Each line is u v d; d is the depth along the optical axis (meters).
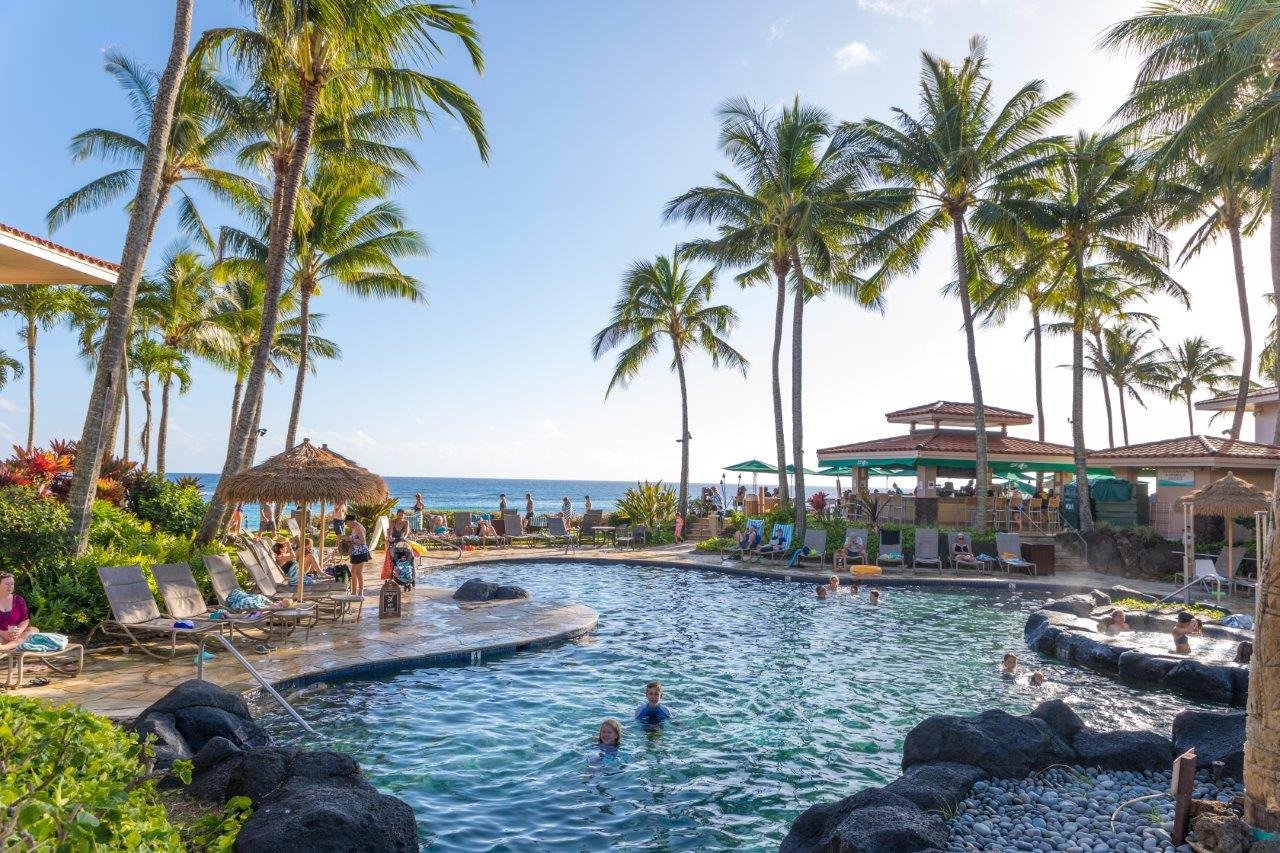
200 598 11.11
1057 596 19.19
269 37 15.91
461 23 16.19
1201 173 23.80
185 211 26.20
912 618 15.88
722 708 9.47
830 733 8.60
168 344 35.41
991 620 15.77
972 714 9.41
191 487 20.33
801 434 25.56
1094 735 7.26
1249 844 4.84
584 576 22.27
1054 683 10.92
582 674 10.86
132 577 10.42
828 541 24.72
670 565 24.08
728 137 26.50
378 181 23.88
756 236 26.77
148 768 5.11
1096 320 45.34
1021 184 25.72
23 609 8.68
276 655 10.55
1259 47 16.89
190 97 17.86
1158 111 20.58
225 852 4.21
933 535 22.92
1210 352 51.09
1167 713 9.63
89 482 11.69
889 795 5.67
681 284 34.16
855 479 33.69
